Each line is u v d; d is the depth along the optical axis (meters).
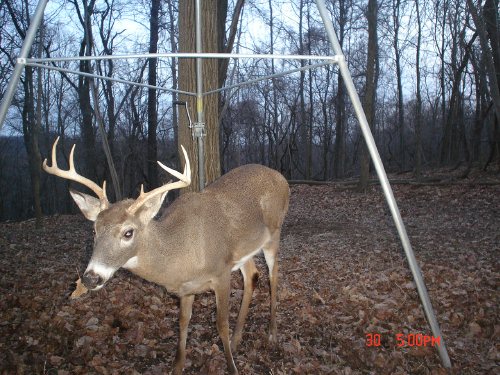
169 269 3.98
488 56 13.86
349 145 46.62
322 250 9.08
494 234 9.81
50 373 4.10
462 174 19.89
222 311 4.32
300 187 19.84
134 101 24.16
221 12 10.34
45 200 35.31
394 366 4.20
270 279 5.29
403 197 15.65
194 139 5.93
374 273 7.19
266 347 4.83
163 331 5.06
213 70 6.66
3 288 6.57
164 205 17.41
